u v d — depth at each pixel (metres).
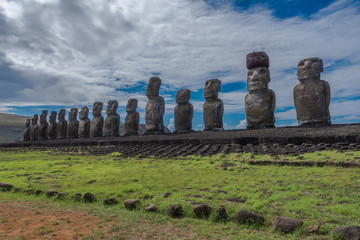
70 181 8.52
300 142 12.93
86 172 10.19
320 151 10.80
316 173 7.57
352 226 3.48
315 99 16.81
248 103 19.62
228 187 6.55
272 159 10.09
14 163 14.02
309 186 6.20
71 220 4.75
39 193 6.85
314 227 3.81
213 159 11.59
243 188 6.40
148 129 25.52
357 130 12.39
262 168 8.93
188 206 5.06
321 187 6.09
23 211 5.39
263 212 4.66
